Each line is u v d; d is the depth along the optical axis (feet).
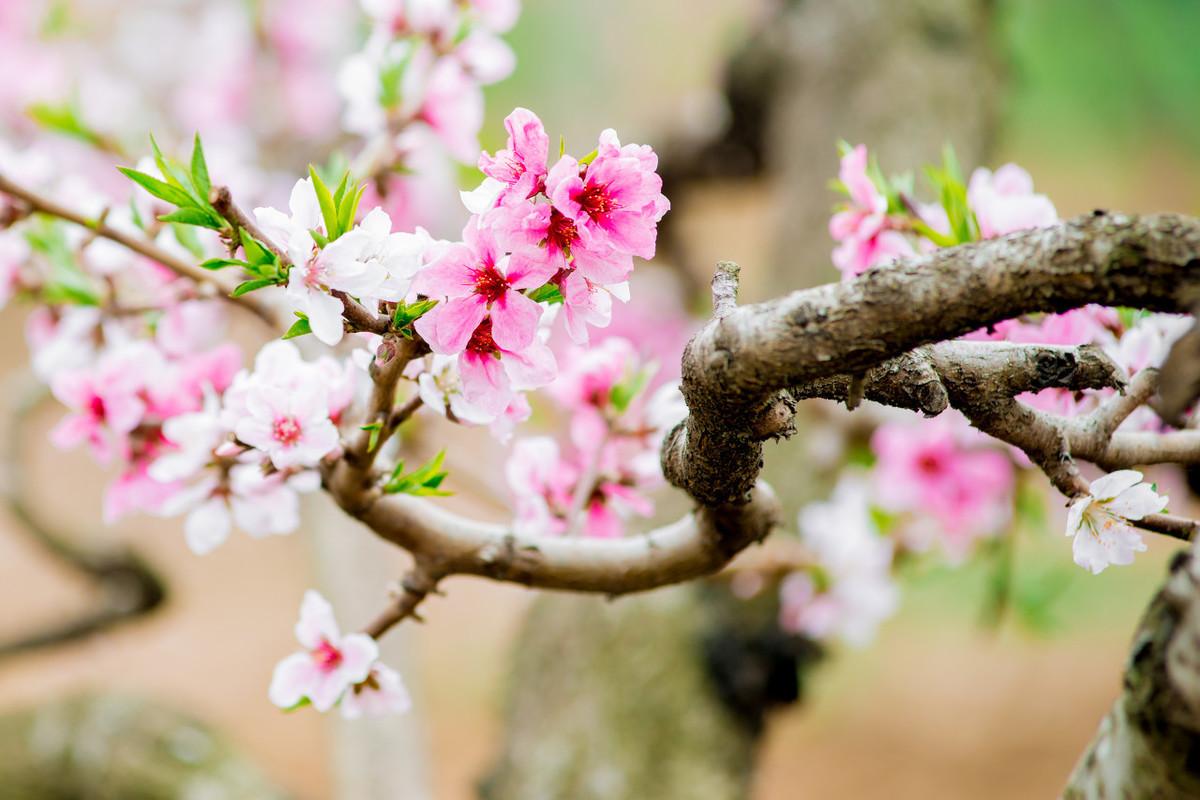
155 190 4.66
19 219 5.25
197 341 5.63
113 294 5.42
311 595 4.85
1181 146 20.59
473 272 4.59
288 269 4.60
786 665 7.79
